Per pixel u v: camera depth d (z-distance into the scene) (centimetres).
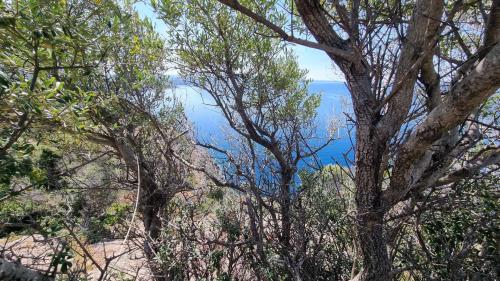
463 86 174
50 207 288
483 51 209
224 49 369
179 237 342
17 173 187
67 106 167
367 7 219
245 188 356
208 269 332
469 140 248
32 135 207
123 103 346
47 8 153
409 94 218
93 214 388
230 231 349
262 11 343
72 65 172
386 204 241
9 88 142
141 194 429
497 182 290
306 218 309
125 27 204
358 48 213
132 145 406
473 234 279
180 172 436
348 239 315
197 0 330
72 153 408
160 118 429
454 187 280
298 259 309
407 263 304
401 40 212
